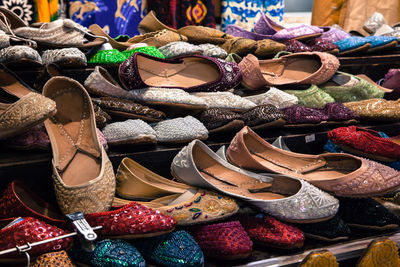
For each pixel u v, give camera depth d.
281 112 1.20
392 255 1.01
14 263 0.77
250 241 0.90
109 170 0.90
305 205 0.93
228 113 1.17
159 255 0.84
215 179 1.09
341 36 1.84
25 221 0.77
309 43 1.74
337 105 1.32
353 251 0.98
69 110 1.06
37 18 1.65
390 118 1.35
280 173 1.06
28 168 0.96
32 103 0.88
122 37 1.63
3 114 0.87
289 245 0.92
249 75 1.38
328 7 2.28
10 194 0.86
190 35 1.60
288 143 1.25
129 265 0.78
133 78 1.15
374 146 1.13
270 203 0.95
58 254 0.76
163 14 1.95
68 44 1.25
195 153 1.06
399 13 2.29
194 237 0.91
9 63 1.10
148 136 1.05
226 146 1.17
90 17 1.78
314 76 1.45
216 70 1.34
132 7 1.88
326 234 0.97
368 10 2.28
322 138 1.30
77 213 0.80
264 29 1.77
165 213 0.90
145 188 1.01
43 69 1.12
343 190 1.00
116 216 0.81
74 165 0.99
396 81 1.62
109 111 1.11
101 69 1.17
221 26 2.07
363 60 1.68
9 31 1.21
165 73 1.35
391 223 1.02
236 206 0.94
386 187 0.99
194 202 0.92
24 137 0.96
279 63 1.58
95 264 0.79
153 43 1.53
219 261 0.90
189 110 1.21
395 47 1.75
